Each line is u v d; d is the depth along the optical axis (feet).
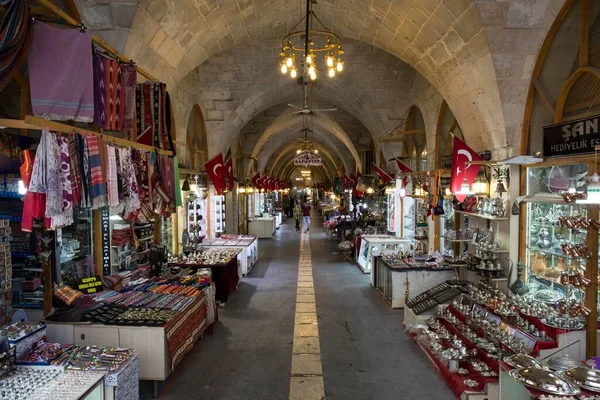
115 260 20.84
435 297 19.90
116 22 15.93
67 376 10.30
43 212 9.57
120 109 12.71
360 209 52.65
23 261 16.38
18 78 13.29
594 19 14.38
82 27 10.61
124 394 10.97
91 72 10.61
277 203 99.45
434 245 28.86
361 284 30.12
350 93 36.58
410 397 13.56
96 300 15.98
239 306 24.25
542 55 16.76
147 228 23.24
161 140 16.79
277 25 26.02
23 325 11.71
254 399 13.46
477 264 20.11
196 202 34.32
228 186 39.81
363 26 24.09
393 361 16.39
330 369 15.67
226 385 14.40
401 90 35.17
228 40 24.21
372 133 40.63
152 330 13.55
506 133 18.30
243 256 32.37
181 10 18.10
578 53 15.42
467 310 17.38
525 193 17.93
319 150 96.32
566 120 15.64
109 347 12.49
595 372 10.62
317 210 131.34
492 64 17.33
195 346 17.97
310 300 25.63
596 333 13.60
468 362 14.65
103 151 11.39
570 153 14.70
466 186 18.90
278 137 68.74
